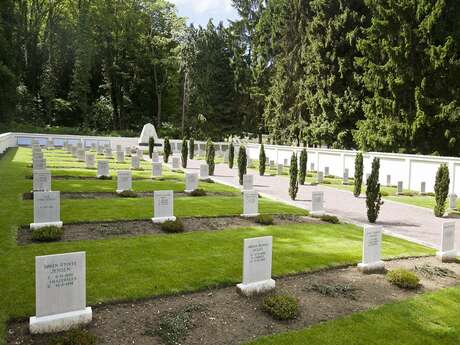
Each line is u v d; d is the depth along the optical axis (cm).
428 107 3128
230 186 2334
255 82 6184
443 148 3203
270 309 704
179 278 845
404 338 652
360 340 635
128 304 722
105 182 2077
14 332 607
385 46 3300
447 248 1130
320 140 4288
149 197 1772
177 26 6206
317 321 698
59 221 1203
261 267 809
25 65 5903
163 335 614
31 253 953
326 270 977
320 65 4106
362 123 3716
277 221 1489
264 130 6581
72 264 630
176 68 6450
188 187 1983
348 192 2489
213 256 1005
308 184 2777
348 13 3969
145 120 6756
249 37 6775
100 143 4762
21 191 1667
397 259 1105
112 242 1081
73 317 625
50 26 6003
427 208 2073
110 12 6206
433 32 3095
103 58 6222
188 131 6450
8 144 3834
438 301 810
